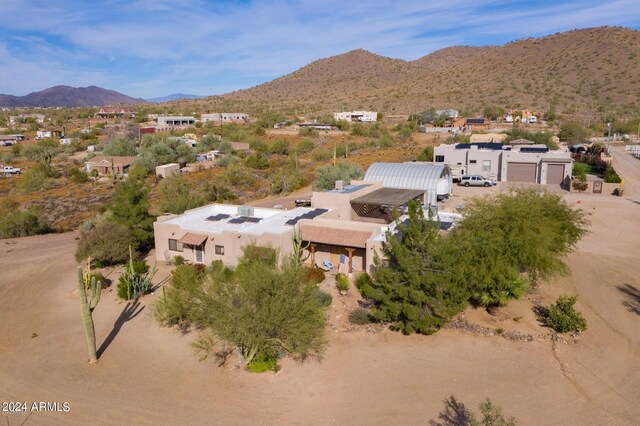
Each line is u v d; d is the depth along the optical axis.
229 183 65.81
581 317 20.27
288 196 57.97
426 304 20.03
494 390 16.38
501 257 20.86
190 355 19.20
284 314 16.81
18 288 27.44
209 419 15.09
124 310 23.83
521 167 58.75
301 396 16.31
